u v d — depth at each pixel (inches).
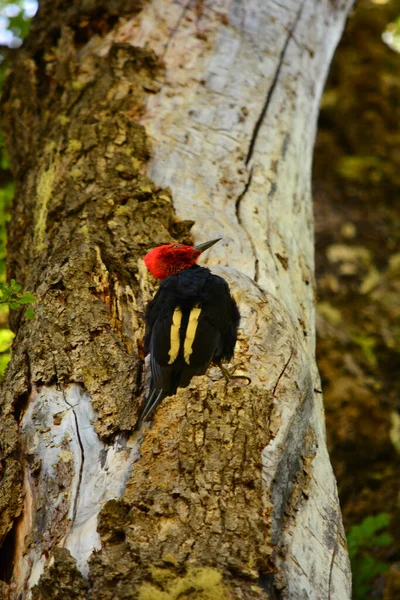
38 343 304.0
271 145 435.8
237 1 497.7
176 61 456.4
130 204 371.6
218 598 214.2
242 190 400.2
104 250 342.6
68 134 417.1
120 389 285.4
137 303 327.3
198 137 420.2
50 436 278.5
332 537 270.2
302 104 479.8
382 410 606.5
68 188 385.4
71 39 474.6
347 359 631.8
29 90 476.1
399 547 534.6
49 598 226.1
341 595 251.9
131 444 270.8
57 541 247.6
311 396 306.3
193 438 261.1
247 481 249.9
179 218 373.7
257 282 343.0
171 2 483.5
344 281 696.4
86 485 261.4
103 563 226.1
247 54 473.7
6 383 305.4
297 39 506.6
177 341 276.7
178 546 228.4
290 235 402.0
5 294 300.2
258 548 230.7
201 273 303.6
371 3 838.5
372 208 758.5
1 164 608.7
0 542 264.2
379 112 806.5
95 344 300.4
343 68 821.2
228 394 277.6
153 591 215.3
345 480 579.2
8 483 272.7
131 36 466.9
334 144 792.9
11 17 649.6
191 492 243.6
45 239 372.8
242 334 302.0
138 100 431.5
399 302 685.9
